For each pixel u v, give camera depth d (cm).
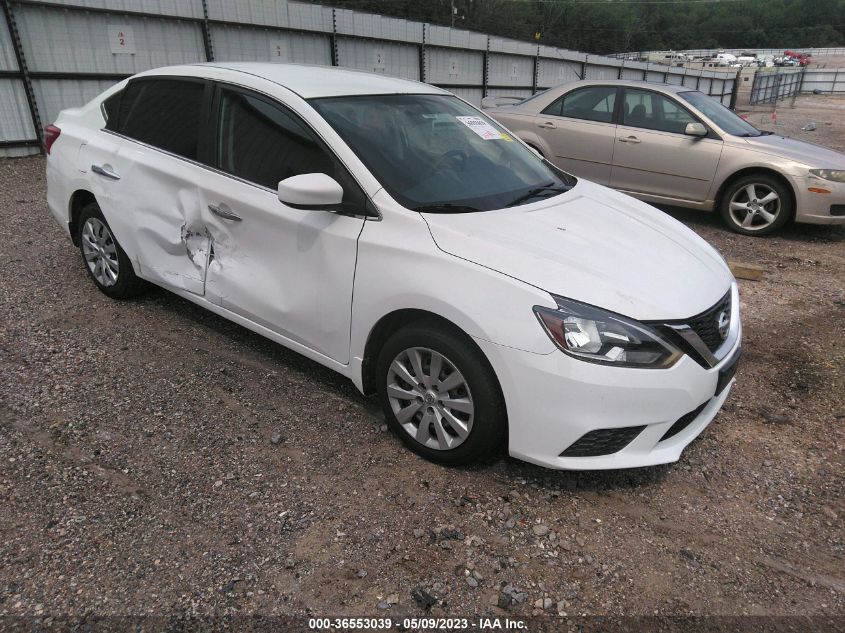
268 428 321
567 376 251
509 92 2092
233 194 342
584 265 273
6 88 953
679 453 277
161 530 251
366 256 293
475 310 261
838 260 648
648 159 763
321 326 319
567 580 239
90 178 426
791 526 274
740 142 716
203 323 433
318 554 244
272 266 333
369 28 1518
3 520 251
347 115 332
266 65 396
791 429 348
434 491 282
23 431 306
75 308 444
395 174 311
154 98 404
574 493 287
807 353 439
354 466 296
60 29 1000
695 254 322
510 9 6988
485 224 293
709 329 279
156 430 314
